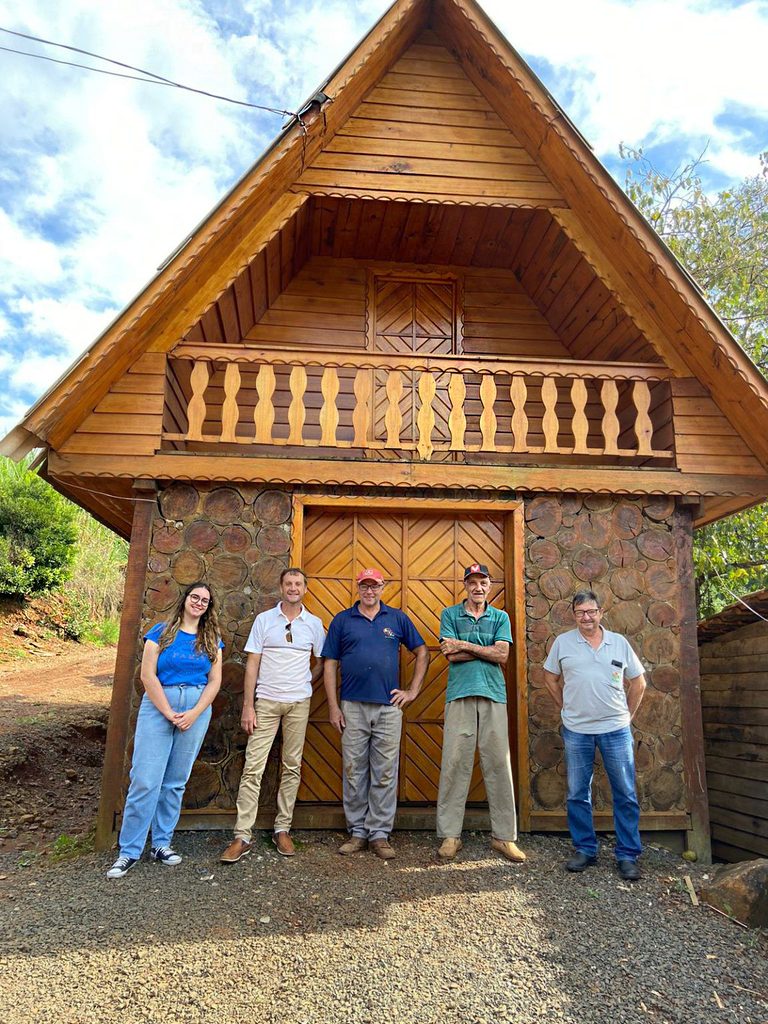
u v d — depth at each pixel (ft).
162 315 18.44
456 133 20.67
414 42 21.03
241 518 18.49
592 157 18.86
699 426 19.61
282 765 16.06
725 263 38.65
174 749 15.31
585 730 15.44
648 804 17.75
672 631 18.79
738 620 20.71
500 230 23.43
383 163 20.21
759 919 13.19
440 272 25.45
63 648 51.11
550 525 19.15
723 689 21.95
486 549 19.81
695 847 17.66
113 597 64.23
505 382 24.88
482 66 20.10
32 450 17.07
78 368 16.80
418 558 19.65
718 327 18.48
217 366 23.50
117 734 16.94
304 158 19.31
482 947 11.73
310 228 23.34
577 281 22.53
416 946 11.64
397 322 25.26
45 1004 9.82
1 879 14.97
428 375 19.27
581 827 15.49
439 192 20.25
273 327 24.32
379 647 16.28
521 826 17.52
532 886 14.24
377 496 18.89
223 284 19.02
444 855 15.51
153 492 18.42
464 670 16.10
